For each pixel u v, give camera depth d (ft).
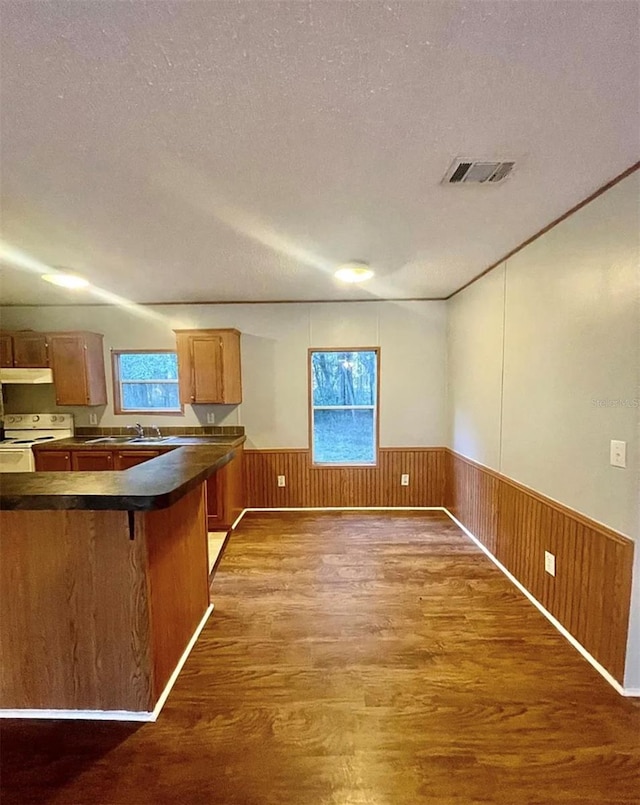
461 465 13.32
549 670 6.62
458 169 5.72
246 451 15.24
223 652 7.15
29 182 5.97
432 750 5.21
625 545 6.09
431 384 15.07
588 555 6.90
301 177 5.91
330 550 11.56
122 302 14.79
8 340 14.35
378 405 15.16
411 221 7.57
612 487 6.40
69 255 9.39
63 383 14.53
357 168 5.66
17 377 14.37
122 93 4.10
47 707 5.84
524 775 4.87
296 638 7.54
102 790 4.73
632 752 5.17
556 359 7.82
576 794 4.66
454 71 3.84
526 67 3.79
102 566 5.65
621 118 4.58
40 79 3.88
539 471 8.51
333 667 6.75
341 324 14.98
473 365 12.16
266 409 15.23
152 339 15.15
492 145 5.13
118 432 15.35
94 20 3.29
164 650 6.25
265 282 12.18
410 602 8.75
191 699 6.09
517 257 9.29
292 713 5.81
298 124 4.66
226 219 7.39
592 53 3.62
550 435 8.07
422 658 6.95
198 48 3.57
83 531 5.61
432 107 4.37
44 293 13.29
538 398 8.50
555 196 6.63
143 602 5.67
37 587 5.71
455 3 3.16
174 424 15.38
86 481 5.80
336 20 3.32
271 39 3.49
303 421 15.21
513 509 9.66
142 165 5.53
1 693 5.83
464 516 13.10
